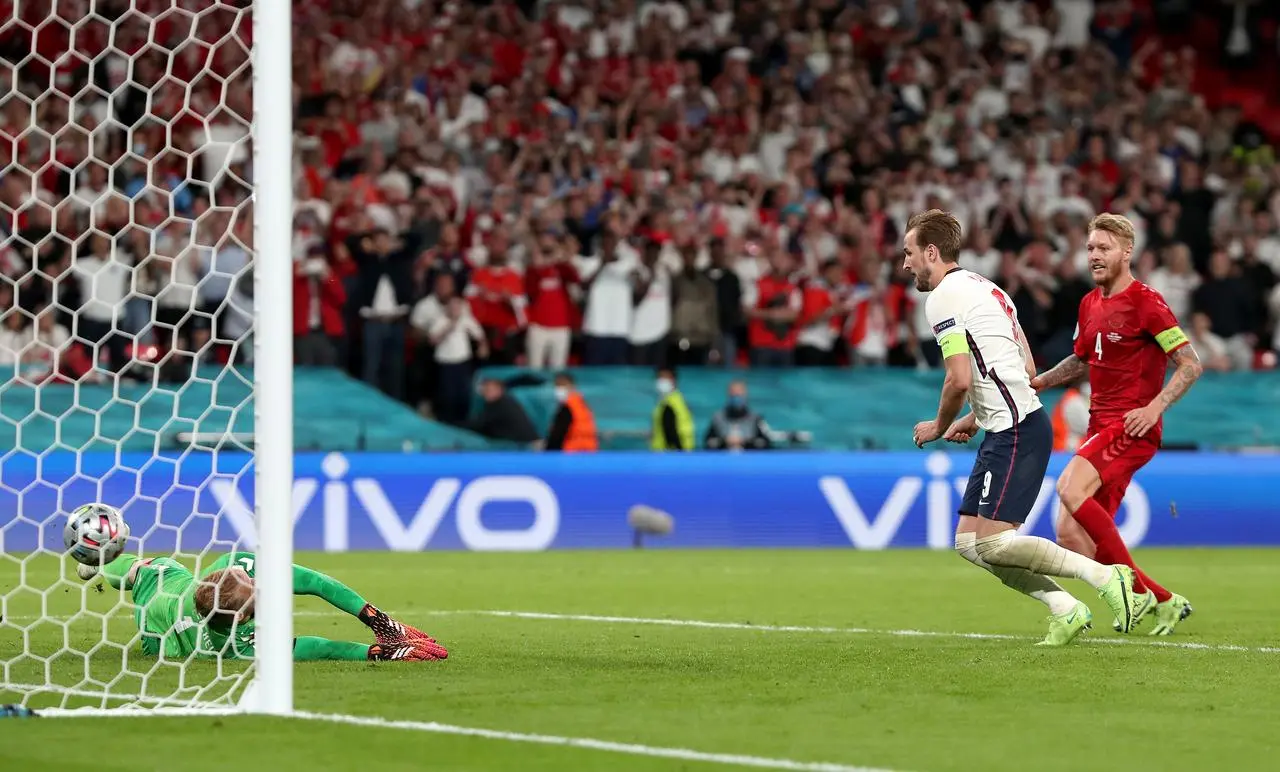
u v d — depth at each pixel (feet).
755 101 249.55
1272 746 56.65
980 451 86.58
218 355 183.52
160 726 59.36
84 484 170.09
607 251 204.03
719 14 262.88
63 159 189.16
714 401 201.67
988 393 84.79
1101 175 248.11
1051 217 232.73
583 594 126.93
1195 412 208.23
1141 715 63.16
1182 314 216.95
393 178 212.84
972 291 84.28
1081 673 75.51
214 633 78.33
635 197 222.89
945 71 262.67
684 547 187.52
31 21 201.16
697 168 235.40
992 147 246.88
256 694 63.21
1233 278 215.10
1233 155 255.91
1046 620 105.40
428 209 205.16
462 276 202.80
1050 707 65.00
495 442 194.18
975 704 65.72
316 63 229.66
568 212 215.51
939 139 249.96
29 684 71.31
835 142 242.37
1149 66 280.92
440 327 198.39
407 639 79.51
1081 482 95.35
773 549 186.91
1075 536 97.45
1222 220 236.63
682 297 203.82
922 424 86.12
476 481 183.93
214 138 197.77
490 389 194.18
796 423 202.69
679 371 202.59
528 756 53.93
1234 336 214.69
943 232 84.99
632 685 70.85
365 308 198.49
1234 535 195.11
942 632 97.45
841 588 132.57
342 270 199.31
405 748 55.21
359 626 101.04
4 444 174.29
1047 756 54.49
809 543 189.37
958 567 157.69
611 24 255.50
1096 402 97.50
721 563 163.84
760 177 233.35
